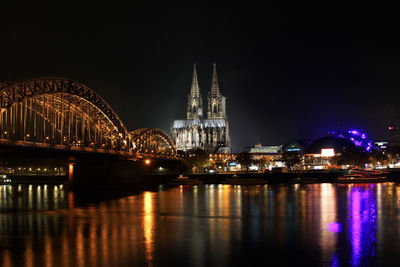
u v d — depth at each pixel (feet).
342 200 454.40
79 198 470.39
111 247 231.91
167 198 474.49
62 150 441.27
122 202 429.79
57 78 470.39
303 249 229.04
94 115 582.35
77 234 263.29
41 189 626.64
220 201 445.78
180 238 253.44
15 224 297.12
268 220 318.04
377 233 268.82
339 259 211.00
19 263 203.00
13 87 403.95
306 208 386.73
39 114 462.60
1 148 365.81
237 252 223.51
